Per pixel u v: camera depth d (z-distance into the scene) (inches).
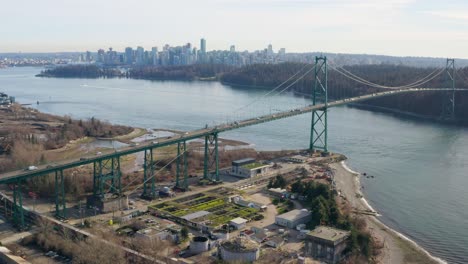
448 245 3597.4
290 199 4478.3
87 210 4138.8
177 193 4670.3
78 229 3629.4
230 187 4879.4
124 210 4148.6
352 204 4426.7
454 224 4003.4
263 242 3464.6
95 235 3430.1
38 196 4525.1
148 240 3368.6
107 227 3718.0
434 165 5915.4
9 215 3973.9
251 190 4803.2
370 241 3449.8
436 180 5260.8
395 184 5123.0
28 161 5502.0
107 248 3110.2
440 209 4357.8
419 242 3649.1
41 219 3750.0
